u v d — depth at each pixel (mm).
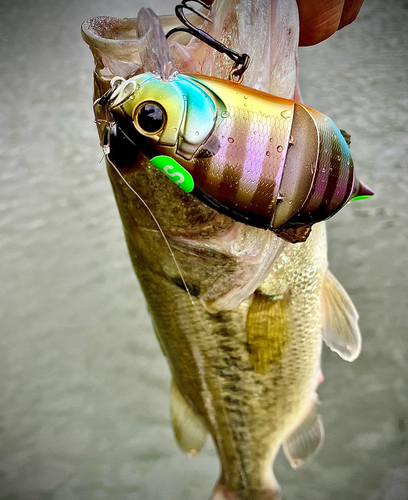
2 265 951
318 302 331
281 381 352
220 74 205
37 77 1721
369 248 823
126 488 653
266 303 304
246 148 172
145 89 166
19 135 1362
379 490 585
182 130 167
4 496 650
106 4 2436
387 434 626
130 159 215
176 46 191
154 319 333
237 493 420
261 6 206
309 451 405
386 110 1163
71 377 779
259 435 386
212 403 367
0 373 790
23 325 850
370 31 1610
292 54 215
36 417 740
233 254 243
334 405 659
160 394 751
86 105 1486
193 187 178
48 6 2547
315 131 178
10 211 1080
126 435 712
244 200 178
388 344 698
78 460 690
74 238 997
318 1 213
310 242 292
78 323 848
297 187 177
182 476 664
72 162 1219
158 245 259
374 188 930
